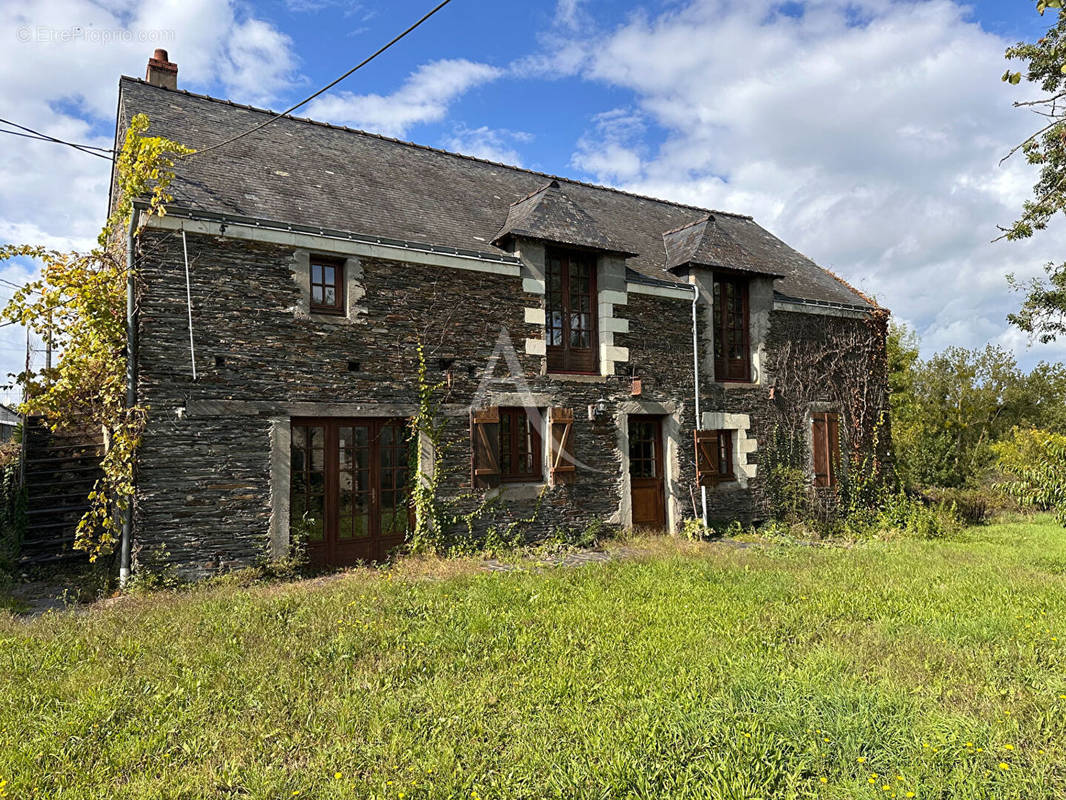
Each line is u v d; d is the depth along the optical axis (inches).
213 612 227.9
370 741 141.6
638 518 420.2
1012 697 159.9
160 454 279.7
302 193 350.6
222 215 293.0
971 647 196.2
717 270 451.5
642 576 289.9
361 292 329.4
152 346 279.7
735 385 458.6
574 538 386.6
